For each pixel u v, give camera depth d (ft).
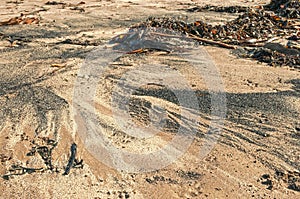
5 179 14.42
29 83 24.20
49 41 37.83
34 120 18.74
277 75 26.94
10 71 27.20
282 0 54.95
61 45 35.68
